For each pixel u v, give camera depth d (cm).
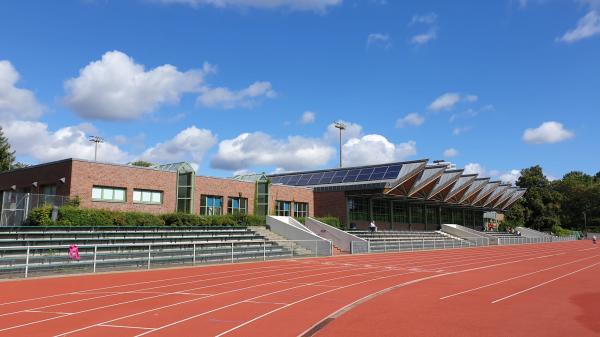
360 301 1566
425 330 1116
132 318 1227
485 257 4234
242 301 1538
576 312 1384
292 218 4588
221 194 4203
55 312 1305
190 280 2117
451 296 1712
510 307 1469
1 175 4044
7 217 3103
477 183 7794
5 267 2112
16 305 1416
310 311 1363
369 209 6006
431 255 4319
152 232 3225
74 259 2377
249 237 3825
